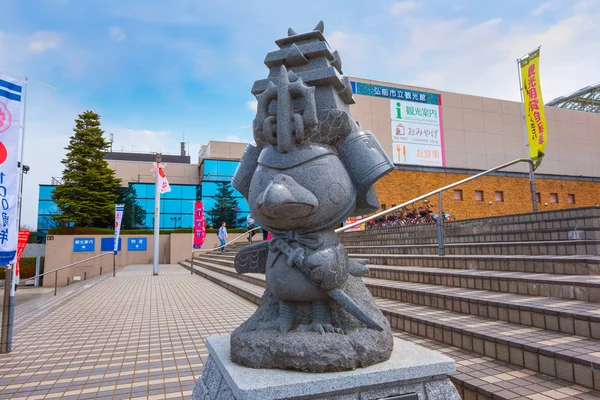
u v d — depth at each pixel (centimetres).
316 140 267
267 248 297
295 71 285
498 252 629
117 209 1584
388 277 658
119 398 352
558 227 650
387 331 247
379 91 1894
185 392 365
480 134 2066
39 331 618
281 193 230
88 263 2128
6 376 410
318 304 258
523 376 294
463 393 290
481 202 2011
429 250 771
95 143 2470
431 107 1984
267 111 266
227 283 1049
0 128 491
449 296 460
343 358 221
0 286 2014
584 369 268
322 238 255
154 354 482
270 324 261
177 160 3809
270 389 201
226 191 2819
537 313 362
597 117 2395
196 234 1692
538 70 1102
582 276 436
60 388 376
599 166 2350
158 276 1494
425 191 1902
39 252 2586
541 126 1079
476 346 354
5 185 496
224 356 258
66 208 2359
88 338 567
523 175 2127
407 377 223
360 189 269
